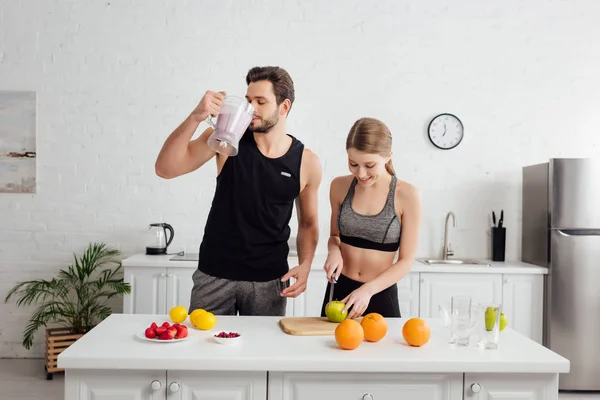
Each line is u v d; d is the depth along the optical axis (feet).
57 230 14.61
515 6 14.90
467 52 14.88
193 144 7.34
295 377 5.62
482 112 14.89
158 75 14.64
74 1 14.57
